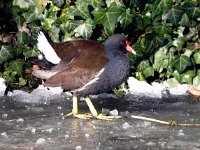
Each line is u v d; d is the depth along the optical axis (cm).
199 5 1105
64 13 1120
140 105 1038
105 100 1073
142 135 852
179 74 1120
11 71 1126
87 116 961
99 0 1093
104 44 985
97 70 952
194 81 1121
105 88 972
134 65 1128
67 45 982
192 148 791
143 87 1116
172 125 909
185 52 1118
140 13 1127
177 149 786
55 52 973
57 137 839
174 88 1123
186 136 849
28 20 1116
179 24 1118
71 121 936
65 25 1109
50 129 877
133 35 1127
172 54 1118
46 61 978
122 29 1113
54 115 970
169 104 1045
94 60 960
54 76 952
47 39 975
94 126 902
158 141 823
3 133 849
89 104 977
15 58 1123
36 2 1095
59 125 908
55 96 1095
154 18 1113
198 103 1053
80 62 958
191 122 927
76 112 969
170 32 1103
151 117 956
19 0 1121
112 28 1071
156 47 1120
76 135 851
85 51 970
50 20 1116
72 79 950
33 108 1011
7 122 920
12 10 1123
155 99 1080
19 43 1121
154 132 869
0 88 1102
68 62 963
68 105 1038
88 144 805
